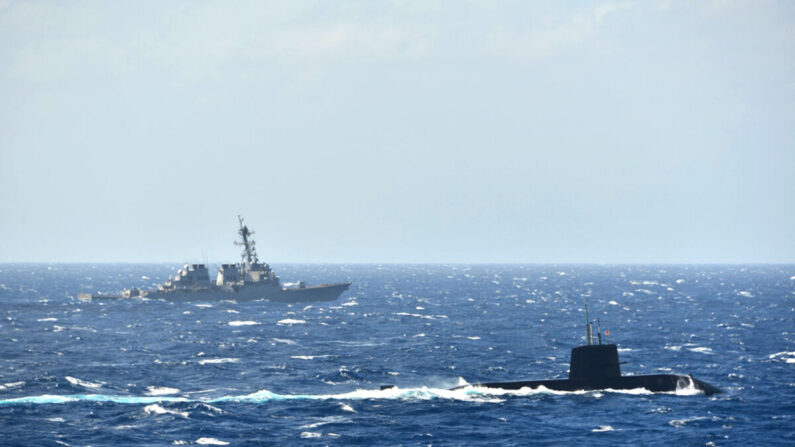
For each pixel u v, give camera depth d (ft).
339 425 296.51
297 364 474.08
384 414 313.12
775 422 298.35
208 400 344.49
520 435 281.33
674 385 347.36
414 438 279.28
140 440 277.85
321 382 406.62
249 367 459.32
